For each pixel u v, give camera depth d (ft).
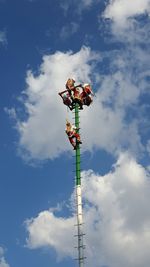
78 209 184.44
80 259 172.45
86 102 216.13
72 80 217.97
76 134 203.62
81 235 177.47
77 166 196.75
